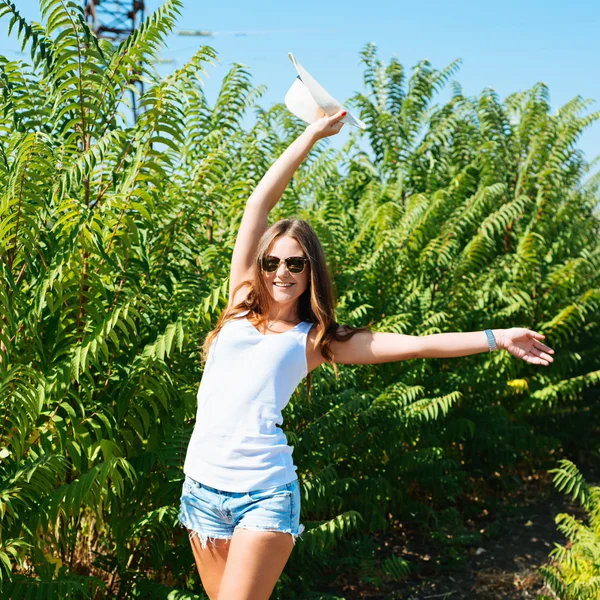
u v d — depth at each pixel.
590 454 7.74
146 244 3.64
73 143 3.83
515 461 7.02
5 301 2.95
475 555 5.29
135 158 3.40
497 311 7.00
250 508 2.42
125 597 3.57
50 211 3.35
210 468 2.48
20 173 3.04
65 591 2.92
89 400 3.36
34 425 3.20
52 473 2.97
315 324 2.67
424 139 8.33
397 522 5.63
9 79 3.77
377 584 4.49
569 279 6.98
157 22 3.60
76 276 3.22
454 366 6.38
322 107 2.88
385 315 5.80
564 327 7.32
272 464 2.46
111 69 3.71
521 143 8.46
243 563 2.36
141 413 3.34
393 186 7.64
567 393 6.83
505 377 6.83
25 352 3.34
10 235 3.21
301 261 2.61
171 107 3.40
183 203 4.02
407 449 5.80
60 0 3.41
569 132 7.80
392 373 5.63
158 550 3.54
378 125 8.00
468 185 7.61
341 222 6.59
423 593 4.63
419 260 6.18
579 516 6.18
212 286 3.94
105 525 3.91
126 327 3.46
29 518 2.96
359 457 5.05
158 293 3.87
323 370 4.25
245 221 2.90
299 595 4.13
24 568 3.51
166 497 3.54
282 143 6.04
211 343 2.71
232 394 2.51
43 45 3.82
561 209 7.66
